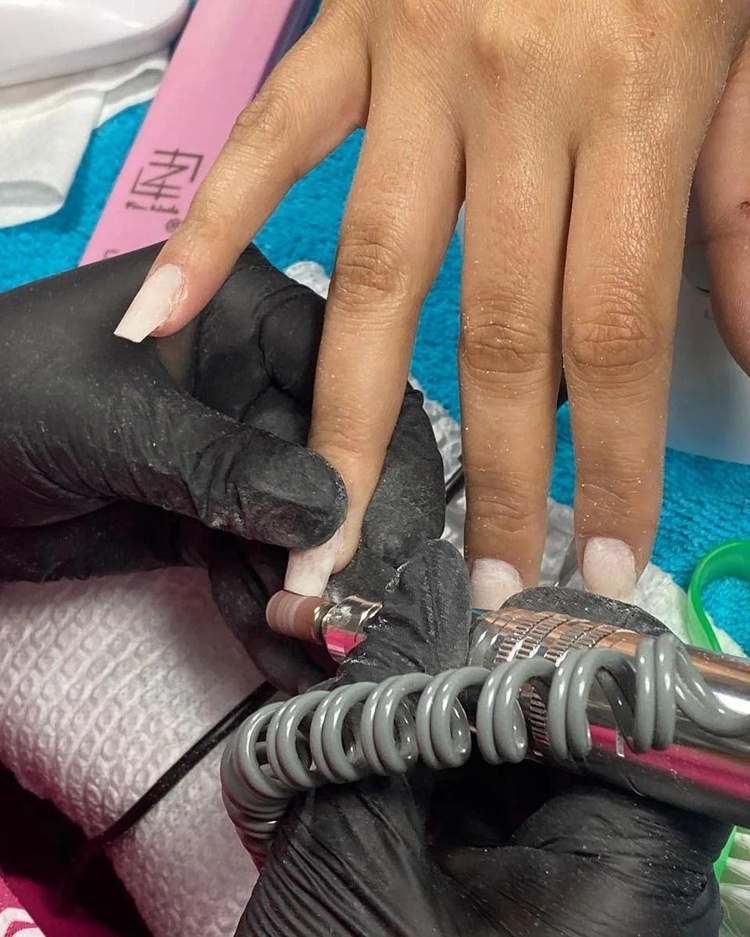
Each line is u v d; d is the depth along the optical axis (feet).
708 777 0.43
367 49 0.71
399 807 0.51
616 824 0.48
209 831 0.73
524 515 0.66
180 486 0.61
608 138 0.64
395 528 0.65
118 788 0.75
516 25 0.64
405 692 0.46
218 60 0.97
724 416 0.80
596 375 0.64
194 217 0.67
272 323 0.70
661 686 0.43
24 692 0.77
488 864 0.50
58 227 0.99
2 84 1.00
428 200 0.67
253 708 0.74
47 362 0.63
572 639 0.47
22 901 0.78
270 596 0.66
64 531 0.72
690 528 0.83
